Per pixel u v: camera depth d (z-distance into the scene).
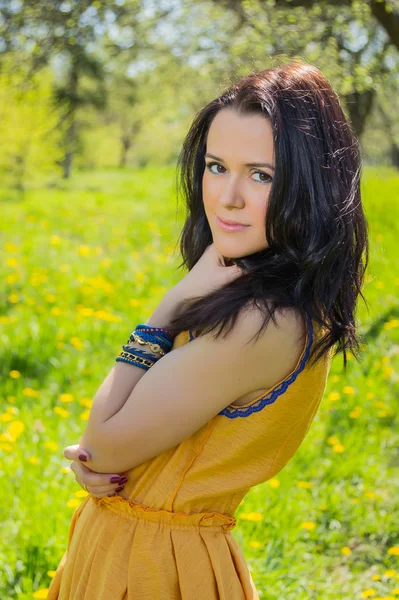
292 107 1.42
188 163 1.77
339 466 4.08
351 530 3.63
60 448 3.96
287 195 1.41
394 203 12.56
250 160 1.43
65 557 1.83
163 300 1.63
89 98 26.41
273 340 1.42
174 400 1.46
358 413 4.67
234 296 1.45
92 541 1.62
